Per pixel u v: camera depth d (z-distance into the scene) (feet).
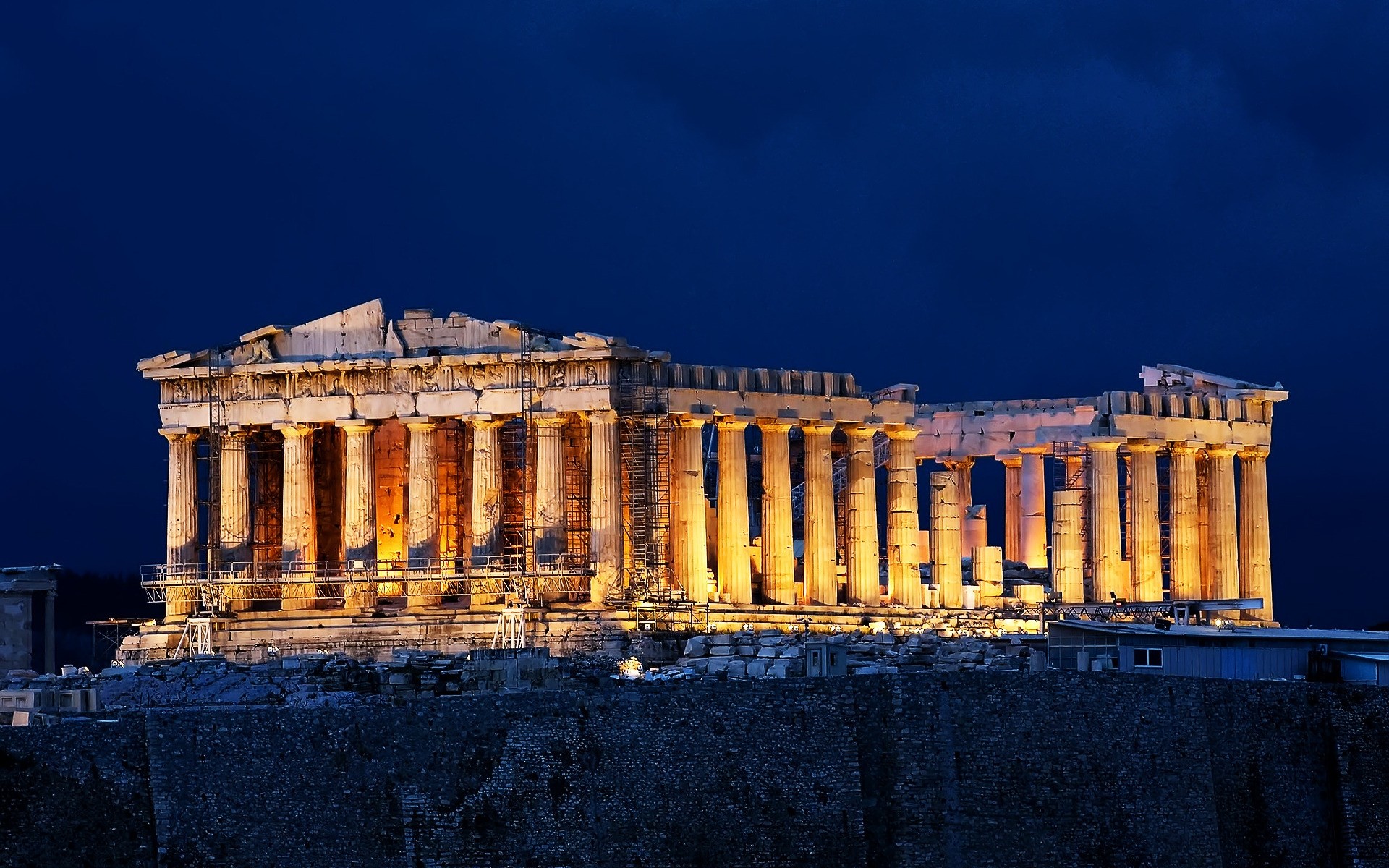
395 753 653.71
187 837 636.07
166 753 640.99
